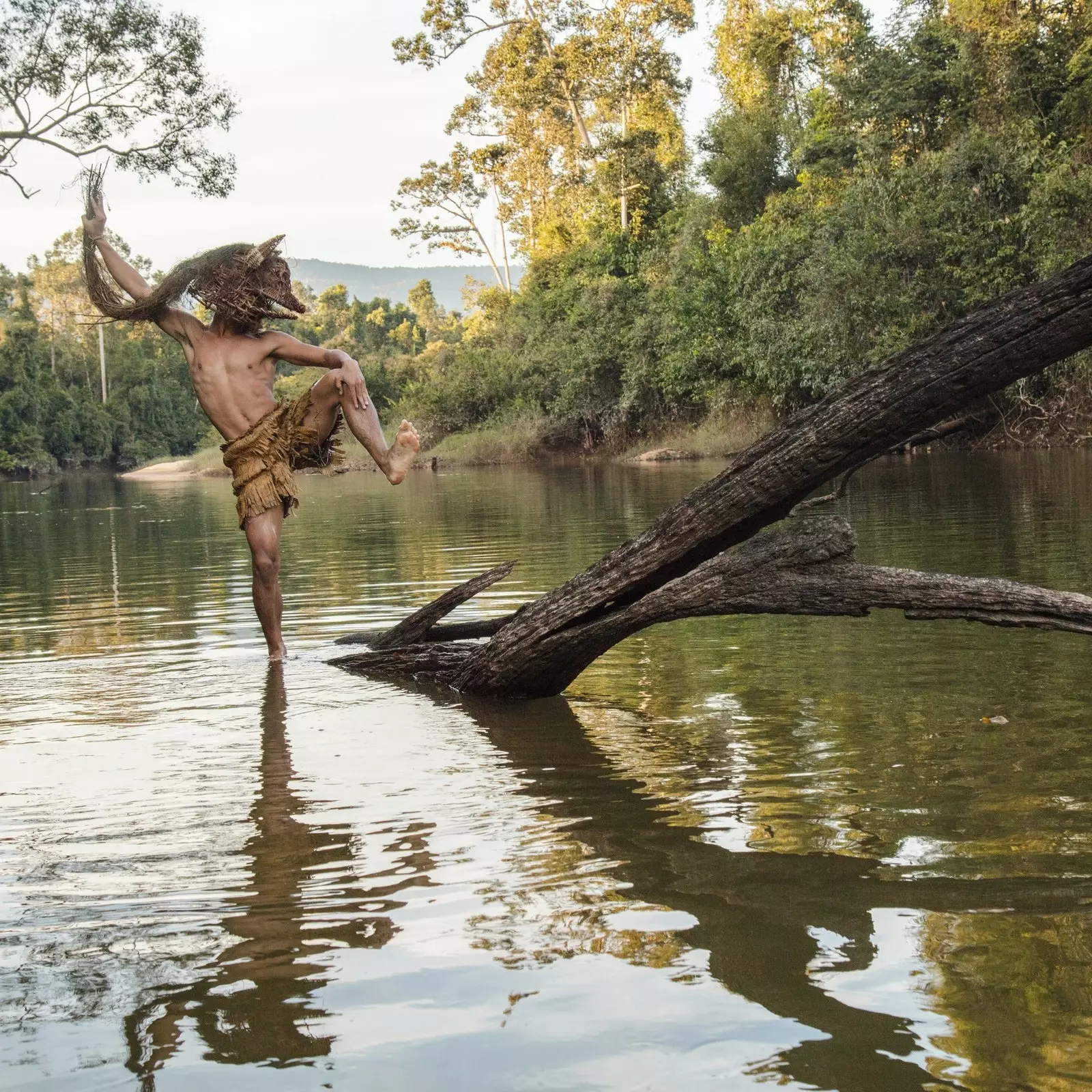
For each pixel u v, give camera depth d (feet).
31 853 10.79
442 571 32.04
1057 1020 6.96
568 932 8.50
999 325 13.64
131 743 14.94
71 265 284.61
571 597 16.57
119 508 82.17
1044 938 8.09
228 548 44.62
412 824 11.25
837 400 14.60
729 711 15.62
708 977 7.68
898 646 19.51
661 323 110.73
